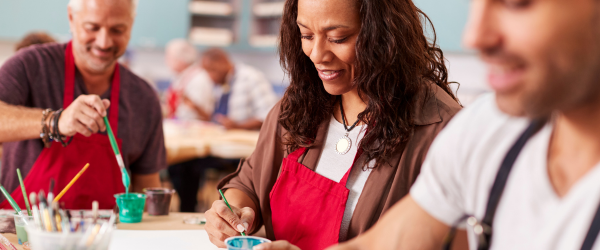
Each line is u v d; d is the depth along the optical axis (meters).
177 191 3.62
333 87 1.18
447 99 1.18
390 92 1.13
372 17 1.09
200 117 4.50
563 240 0.62
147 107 1.84
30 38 2.16
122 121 1.75
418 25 1.21
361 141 1.16
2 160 1.70
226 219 1.16
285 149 1.33
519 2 0.52
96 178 1.67
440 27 4.39
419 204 0.80
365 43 1.10
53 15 5.00
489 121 0.74
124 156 1.77
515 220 0.67
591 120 0.59
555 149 0.65
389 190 1.14
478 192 0.74
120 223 1.40
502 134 0.72
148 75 5.62
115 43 1.66
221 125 4.23
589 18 0.51
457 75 4.76
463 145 0.75
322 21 1.09
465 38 0.56
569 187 0.63
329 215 1.17
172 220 1.48
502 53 0.54
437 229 0.80
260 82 4.44
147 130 1.84
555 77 0.52
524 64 0.53
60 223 0.85
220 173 3.89
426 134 1.13
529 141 0.68
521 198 0.67
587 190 0.60
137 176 1.89
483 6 0.54
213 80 4.47
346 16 1.09
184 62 4.71
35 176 1.60
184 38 5.50
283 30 1.29
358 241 0.86
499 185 0.70
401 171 1.13
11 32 4.88
